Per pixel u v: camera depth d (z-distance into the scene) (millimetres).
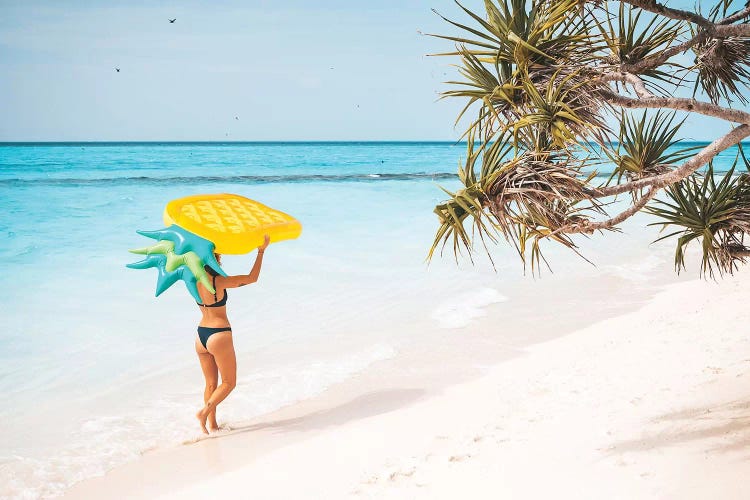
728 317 7672
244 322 9961
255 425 6195
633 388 5438
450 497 3875
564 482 3750
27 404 6875
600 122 3514
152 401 7000
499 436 4867
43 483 5090
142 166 57969
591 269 13547
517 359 7793
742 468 3469
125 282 12391
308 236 17344
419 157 86625
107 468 5348
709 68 4754
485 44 3557
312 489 4492
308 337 9188
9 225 18656
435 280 12711
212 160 72750
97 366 8094
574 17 3521
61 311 10422
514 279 12734
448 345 8602
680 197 4363
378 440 5414
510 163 3469
